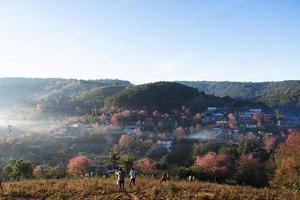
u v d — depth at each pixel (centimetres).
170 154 12694
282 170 4291
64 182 3356
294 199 2861
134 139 14462
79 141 14538
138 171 5700
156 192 2930
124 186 3175
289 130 16175
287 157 4450
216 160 8688
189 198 2755
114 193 2900
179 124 18600
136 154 12838
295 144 4609
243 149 11144
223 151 10750
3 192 2902
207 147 12494
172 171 5334
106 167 9094
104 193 2906
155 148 13375
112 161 7675
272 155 9600
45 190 2983
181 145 13925
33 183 3328
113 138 15225
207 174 5472
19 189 2997
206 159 8962
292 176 4091
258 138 15075
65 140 14650
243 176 6512
